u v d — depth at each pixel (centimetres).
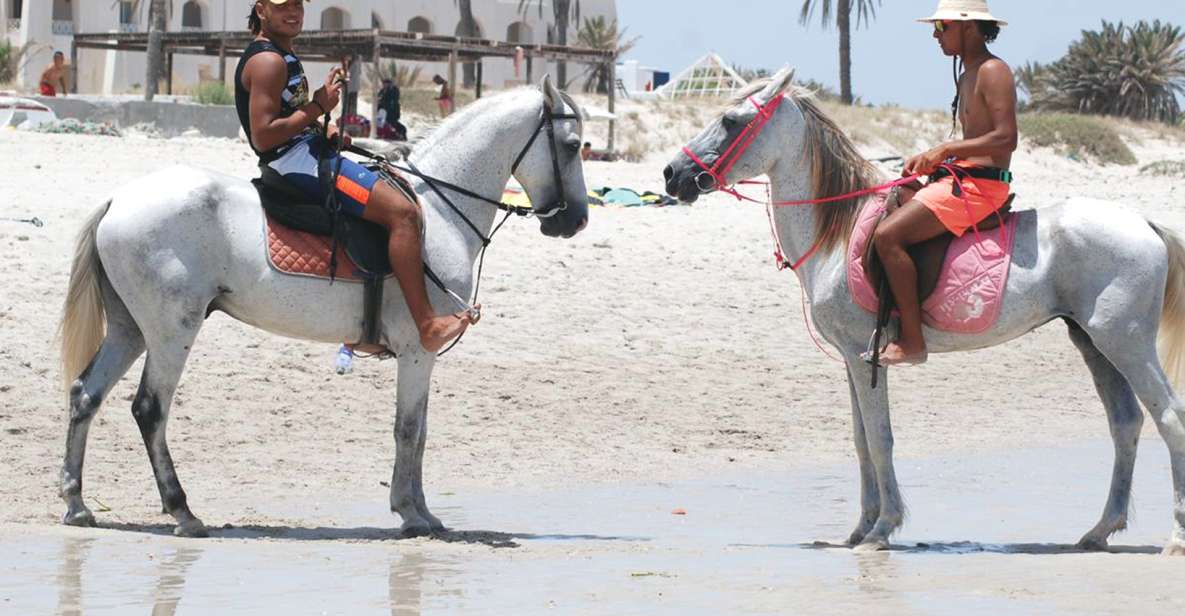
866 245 1094
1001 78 1068
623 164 3703
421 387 1124
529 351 1888
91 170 2536
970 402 1873
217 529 1117
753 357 1978
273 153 1098
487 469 1428
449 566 973
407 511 1120
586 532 1150
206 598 853
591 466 1461
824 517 1237
